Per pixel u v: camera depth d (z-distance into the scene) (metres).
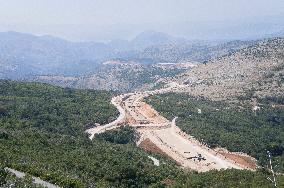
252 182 190.50
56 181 171.75
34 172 176.62
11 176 164.62
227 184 191.12
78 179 179.75
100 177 199.12
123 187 197.62
